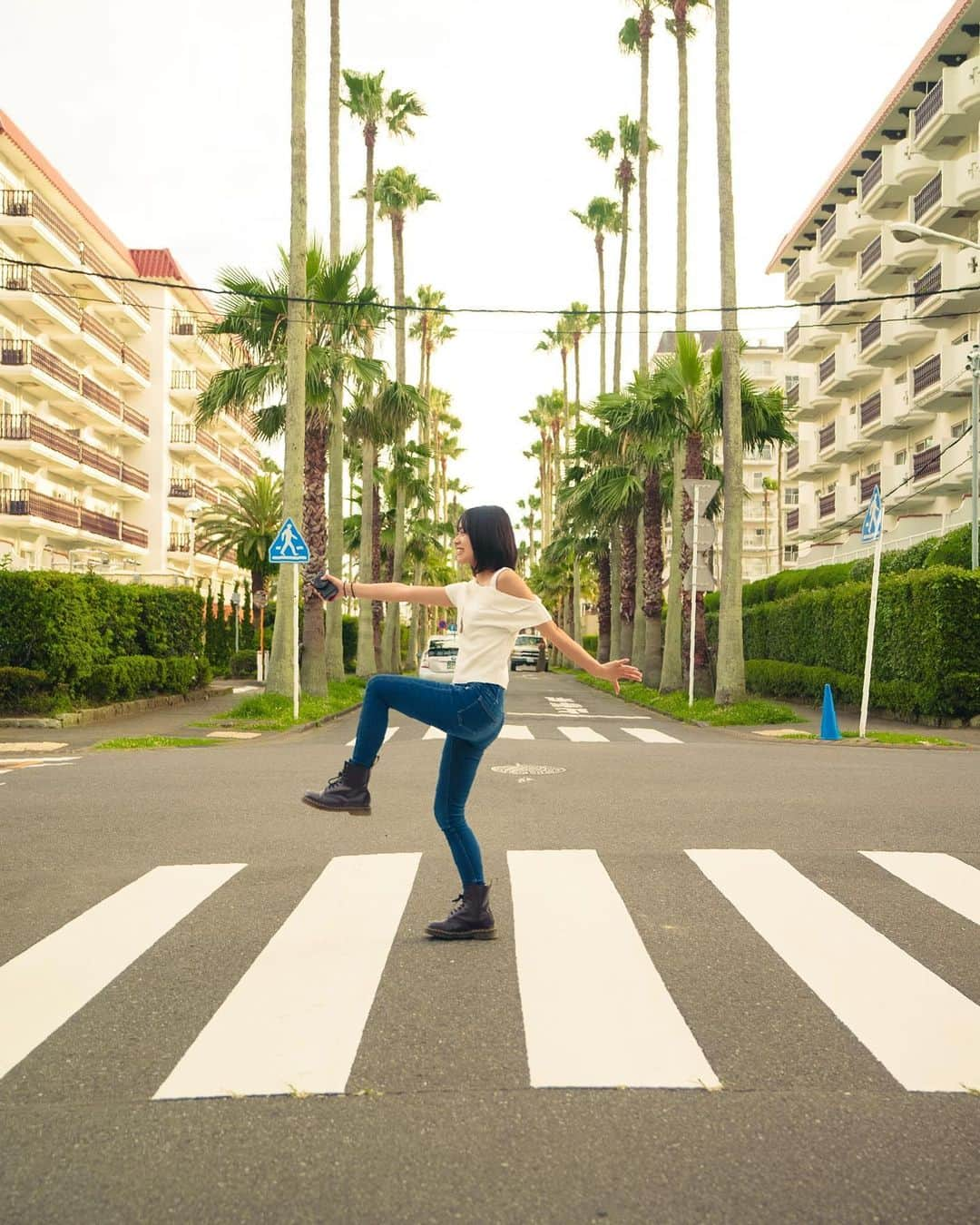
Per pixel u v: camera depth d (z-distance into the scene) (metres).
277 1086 3.35
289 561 18.44
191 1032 3.85
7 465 41.50
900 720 19.39
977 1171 2.83
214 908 5.56
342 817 8.20
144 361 54.03
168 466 55.88
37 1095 3.31
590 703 26.61
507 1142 2.97
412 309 22.84
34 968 4.59
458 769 4.88
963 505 30.91
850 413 49.97
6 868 6.52
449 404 85.25
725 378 21.73
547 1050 3.63
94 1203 2.66
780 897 5.76
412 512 47.31
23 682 18.03
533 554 123.88
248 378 22.53
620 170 41.78
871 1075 3.45
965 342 38.56
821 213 52.00
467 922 4.96
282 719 18.41
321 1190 2.71
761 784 9.93
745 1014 4.02
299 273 20.48
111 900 5.73
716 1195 2.70
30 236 40.66
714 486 22.23
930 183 38.19
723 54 21.66
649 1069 3.48
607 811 8.44
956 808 8.59
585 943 4.89
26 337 42.66
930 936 5.05
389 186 39.38
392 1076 3.43
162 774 10.62
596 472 35.12
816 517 55.06
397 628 40.75
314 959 4.68
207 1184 2.75
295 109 20.56
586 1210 2.62
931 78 39.50
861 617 21.38
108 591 20.70
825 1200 2.68
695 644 25.22
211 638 39.12
